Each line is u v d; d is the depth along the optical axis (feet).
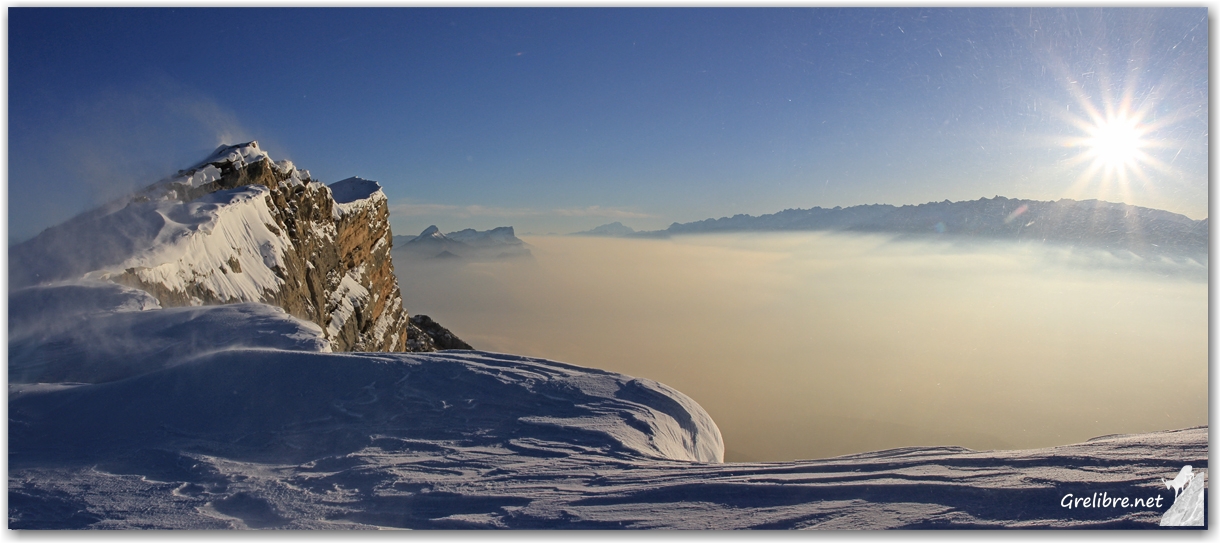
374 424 21.49
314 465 18.08
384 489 15.79
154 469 17.78
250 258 73.41
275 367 24.97
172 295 52.16
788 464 16.90
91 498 15.34
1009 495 12.72
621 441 19.86
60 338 33.68
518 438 20.35
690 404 25.29
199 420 21.63
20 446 19.70
